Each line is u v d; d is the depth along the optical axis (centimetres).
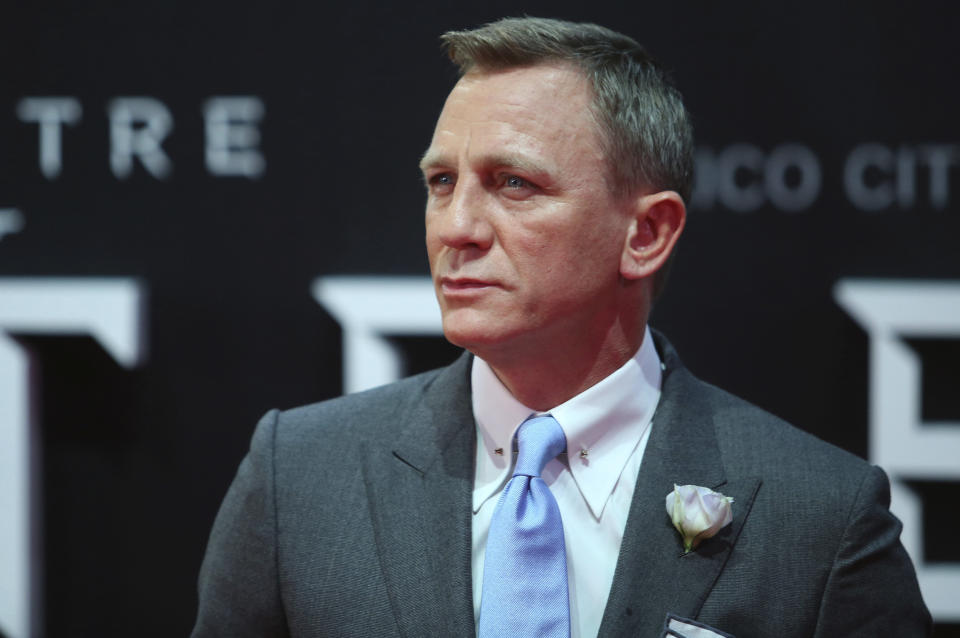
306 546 385
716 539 372
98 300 730
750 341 721
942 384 712
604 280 375
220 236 732
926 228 712
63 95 732
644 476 384
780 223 720
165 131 731
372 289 729
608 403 389
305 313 731
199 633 395
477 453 399
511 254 359
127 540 740
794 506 381
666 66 721
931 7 709
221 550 401
